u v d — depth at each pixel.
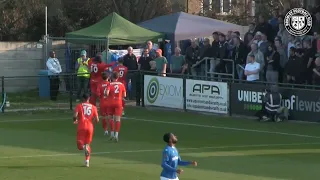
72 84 97.31
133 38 96.69
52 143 62.44
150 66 91.94
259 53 81.44
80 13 130.75
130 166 50.66
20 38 124.69
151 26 101.81
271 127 71.75
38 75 97.88
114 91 63.38
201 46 92.19
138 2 127.88
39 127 73.38
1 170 48.91
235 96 79.50
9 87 104.88
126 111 84.44
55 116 81.94
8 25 124.31
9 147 60.06
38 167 50.12
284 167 50.47
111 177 46.16
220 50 88.81
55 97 96.00
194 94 83.62
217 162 52.50
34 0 124.56
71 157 54.81
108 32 96.00
